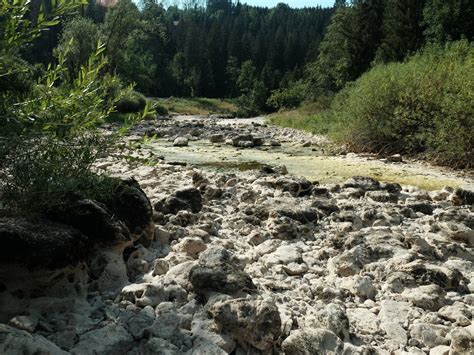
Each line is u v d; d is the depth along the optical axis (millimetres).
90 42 34688
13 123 3395
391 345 3375
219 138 18938
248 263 4738
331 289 4129
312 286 4273
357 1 44688
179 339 3168
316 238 5820
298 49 105750
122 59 47875
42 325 3113
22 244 3332
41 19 3092
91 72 3873
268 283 4180
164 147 16781
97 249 4000
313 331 3205
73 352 2873
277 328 3145
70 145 3922
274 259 4812
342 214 6492
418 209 7324
